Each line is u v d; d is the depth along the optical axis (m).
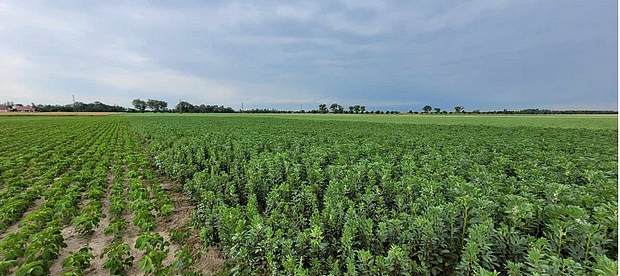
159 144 16.59
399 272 3.95
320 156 10.85
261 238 4.70
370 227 4.65
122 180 10.15
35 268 4.28
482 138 19.38
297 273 3.75
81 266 4.73
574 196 5.31
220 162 11.48
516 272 3.50
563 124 43.28
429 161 9.91
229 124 41.12
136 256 5.61
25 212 7.70
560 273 3.37
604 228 4.02
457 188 5.84
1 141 21.78
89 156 14.76
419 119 64.25
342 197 6.35
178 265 4.96
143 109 159.25
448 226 4.85
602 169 8.36
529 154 11.23
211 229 5.87
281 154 10.87
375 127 35.53
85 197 8.07
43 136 26.25
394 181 7.23
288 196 7.18
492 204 4.79
